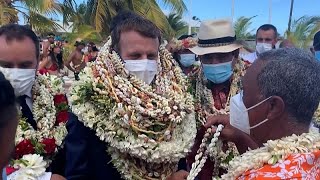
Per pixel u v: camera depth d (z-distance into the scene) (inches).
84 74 85.8
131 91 82.8
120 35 85.7
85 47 475.5
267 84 59.6
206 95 113.0
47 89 96.2
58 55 446.6
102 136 79.7
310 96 57.9
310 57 60.6
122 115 80.0
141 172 83.4
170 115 83.2
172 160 83.5
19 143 83.1
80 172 82.5
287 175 53.9
